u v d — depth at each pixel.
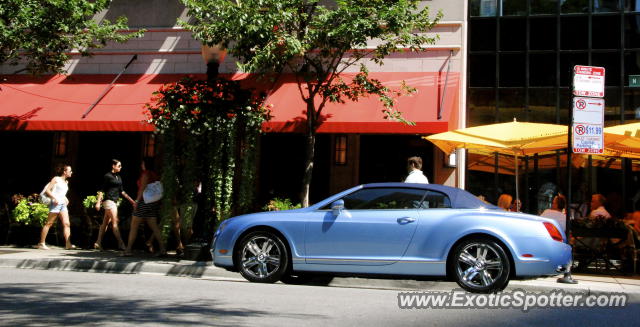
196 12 11.78
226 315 5.85
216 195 11.57
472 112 15.10
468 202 8.30
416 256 8.15
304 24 12.41
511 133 11.70
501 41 15.17
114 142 16.31
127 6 16.58
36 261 11.08
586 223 11.25
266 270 8.77
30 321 5.39
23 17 12.77
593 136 9.75
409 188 8.55
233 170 11.70
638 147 11.27
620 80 14.55
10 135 16.78
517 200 12.93
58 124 14.25
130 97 14.91
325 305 6.70
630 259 11.23
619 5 14.72
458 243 8.08
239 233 8.84
